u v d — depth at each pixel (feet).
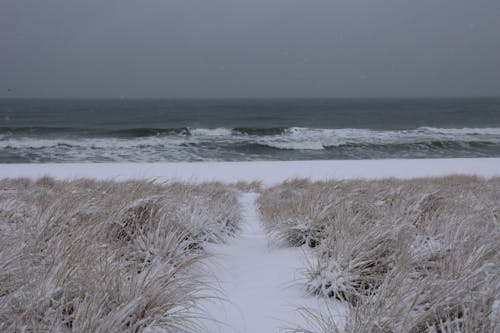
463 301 7.79
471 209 19.43
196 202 20.07
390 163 72.84
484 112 287.69
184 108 357.82
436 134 130.52
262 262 14.39
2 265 8.59
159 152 92.53
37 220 12.84
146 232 13.20
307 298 10.77
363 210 18.76
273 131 130.00
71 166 66.64
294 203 21.90
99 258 9.87
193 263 12.17
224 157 88.48
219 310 10.00
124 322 7.44
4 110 301.63
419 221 16.05
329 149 100.17
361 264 11.03
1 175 57.21
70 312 7.97
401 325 7.41
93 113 270.26
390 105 431.84
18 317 6.95
